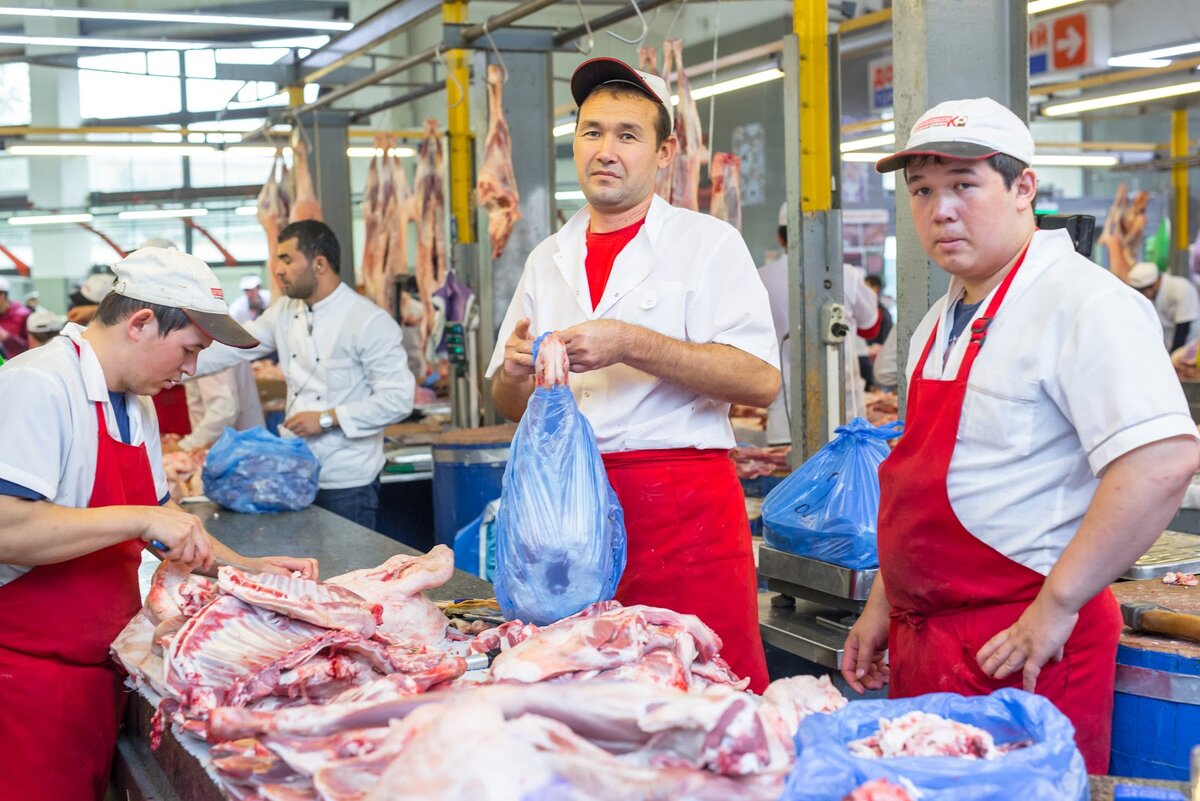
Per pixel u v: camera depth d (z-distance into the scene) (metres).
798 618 3.19
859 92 13.70
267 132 8.99
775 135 14.05
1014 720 1.50
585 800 1.28
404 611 2.29
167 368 2.46
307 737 1.59
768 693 1.71
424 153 7.81
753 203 14.52
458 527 5.09
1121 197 12.48
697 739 1.37
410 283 9.27
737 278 2.58
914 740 1.40
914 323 3.33
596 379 2.61
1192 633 2.16
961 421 2.08
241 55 12.62
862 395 6.58
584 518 2.14
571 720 1.41
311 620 2.05
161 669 2.19
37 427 2.27
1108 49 10.67
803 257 4.32
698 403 2.60
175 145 9.92
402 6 6.36
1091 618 2.03
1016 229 2.06
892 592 2.24
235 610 2.08
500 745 1.28
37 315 8.24
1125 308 1.90
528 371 2.35
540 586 2.14
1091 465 1.92
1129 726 2.16
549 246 2.81
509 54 6.17
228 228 17.81
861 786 1.26
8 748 2.34
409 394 5.08
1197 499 3.80
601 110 2.56
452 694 1.64
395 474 5.98
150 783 2.24
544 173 6.31
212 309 2.43
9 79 15.74
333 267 5.04
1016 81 3.30
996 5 3.28
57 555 2.25
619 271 2.62
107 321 2.42
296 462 4.60
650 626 1.91
